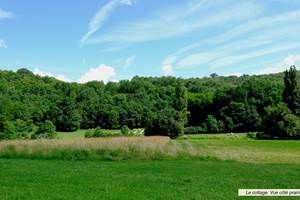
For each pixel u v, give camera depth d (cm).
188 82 18075
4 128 8200
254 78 19638
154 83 17562
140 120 11606
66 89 12012
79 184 2108
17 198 1658
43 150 3759
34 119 9562
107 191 1889
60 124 10106
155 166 3180
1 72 11806
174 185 2195
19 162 3247
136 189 1983
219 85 17788
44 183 2103
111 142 4000
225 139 9819
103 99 11988
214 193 1972
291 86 11262
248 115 12494
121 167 3058
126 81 15050
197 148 4444
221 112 12825
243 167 3281
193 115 13675
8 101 9131
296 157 4728
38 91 11144
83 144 3859
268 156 4703
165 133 10612
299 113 10806
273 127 10106
